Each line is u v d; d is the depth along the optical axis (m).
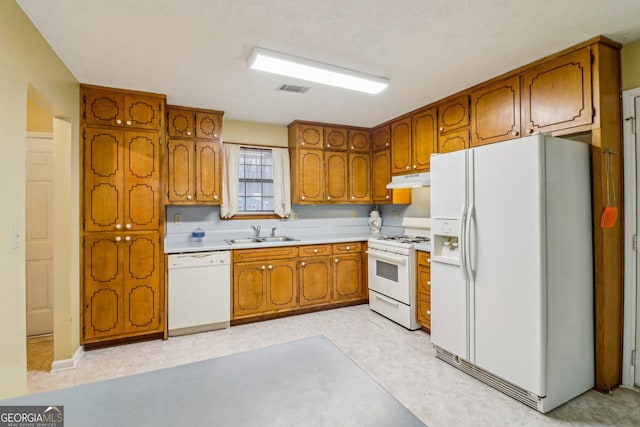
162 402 0.73
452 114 3.12
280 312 3.63
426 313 3.15
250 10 1.78
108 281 2.83
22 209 1.72
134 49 2.19
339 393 0.77
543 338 1.91
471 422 1.87
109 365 2.56
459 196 2.40
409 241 3.58
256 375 0.85
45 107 2.28
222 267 3.29
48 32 1.97
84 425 0.64
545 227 1.93
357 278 4.07
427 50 2.25
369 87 2.78
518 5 1.76
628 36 2.09
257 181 4.12
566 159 2.05
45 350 2.85
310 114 3.73
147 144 2.97
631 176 2.20
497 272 2.14
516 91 2.55
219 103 3.31
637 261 2.21
